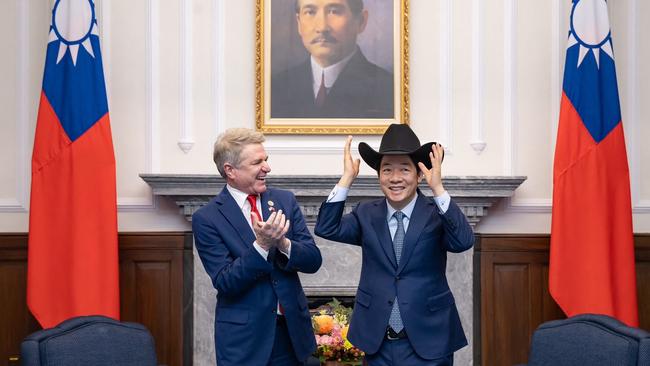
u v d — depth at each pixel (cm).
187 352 513
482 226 523
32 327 512
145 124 514
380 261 337
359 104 516
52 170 479
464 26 522
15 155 512
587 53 488
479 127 519
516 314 519
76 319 330
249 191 343
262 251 317
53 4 498
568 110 488
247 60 518
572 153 485
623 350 295
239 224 338
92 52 484
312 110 516
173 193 494
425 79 521
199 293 506
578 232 482
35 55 513
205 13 517
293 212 350
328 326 420
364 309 338
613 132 485
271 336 329
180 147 515
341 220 351
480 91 519
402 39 515
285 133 514
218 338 333
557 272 482
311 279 512
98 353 318
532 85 523
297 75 516
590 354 308
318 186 496
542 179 522
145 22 514
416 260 334
